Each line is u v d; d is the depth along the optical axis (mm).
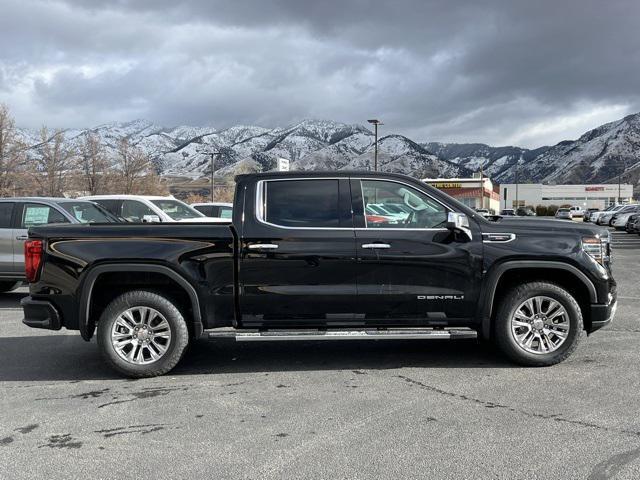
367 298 5594
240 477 3527
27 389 5340
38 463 3764
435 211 5734
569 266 5617
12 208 9945
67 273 5578
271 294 5590
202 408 4758
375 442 4000
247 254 5578
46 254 5605
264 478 3508
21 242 9750
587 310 5859
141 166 64125
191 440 4094
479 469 3572
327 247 5566
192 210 14695
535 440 3988
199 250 5566
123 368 5570
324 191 5742
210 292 5586
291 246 5566
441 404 4750
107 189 59938
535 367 5762
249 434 4188
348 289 5590
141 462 3756
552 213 101250
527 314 5754
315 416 4523
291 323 5656
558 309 5691
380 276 5598
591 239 5695
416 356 6336
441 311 5664
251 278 5586
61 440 4137
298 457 3785
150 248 5559
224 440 4086
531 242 5621
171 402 4922
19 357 6512
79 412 4703
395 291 5594
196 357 6406
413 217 5727
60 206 9992
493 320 5840
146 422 4461
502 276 5820
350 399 4918
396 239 5586
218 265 5582
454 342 6996
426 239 5605
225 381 5512
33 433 4270
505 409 4605
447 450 3850
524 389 5094
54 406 4855
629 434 4066
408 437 4074
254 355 6473
